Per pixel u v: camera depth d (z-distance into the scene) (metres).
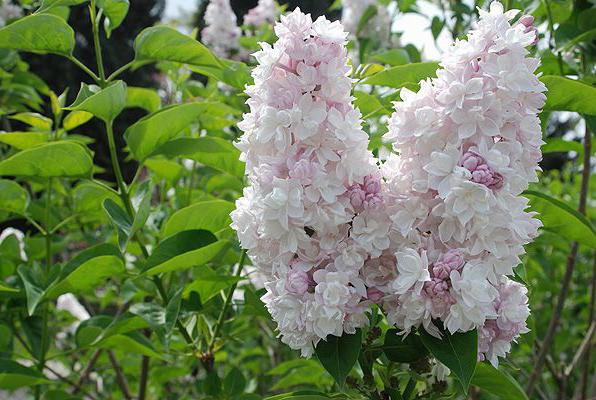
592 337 0.85
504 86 0.41
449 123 0.42
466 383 0.43
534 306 1.25
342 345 0.45
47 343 0.76
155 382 1.05
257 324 0.97
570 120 1.29
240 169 0.68
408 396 0.50
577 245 0.72
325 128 0.43
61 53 0.61
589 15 0.66
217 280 0.63
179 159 0.91
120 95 0.59
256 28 1.17
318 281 0.43
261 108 0.44
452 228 0.42
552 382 1.09
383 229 0.43
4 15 1.12
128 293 0.73
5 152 1.09
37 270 0.71
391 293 0.43
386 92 0.68
